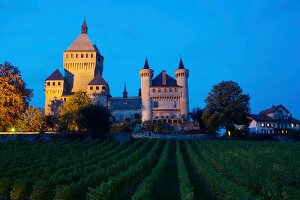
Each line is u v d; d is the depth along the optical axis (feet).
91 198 62.08
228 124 269.64
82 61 444.96
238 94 277.03
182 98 410.72
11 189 73.56
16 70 219.20
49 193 68.44
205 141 236.43
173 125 353.31
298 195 61.87
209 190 84.43
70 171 94.02
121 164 106.93
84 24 469.57
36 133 218.18
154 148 176.14
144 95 407.44
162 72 428.56
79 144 187.83
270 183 70.69
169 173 111.65
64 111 270.87
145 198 62.49
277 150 165.58
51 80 420.36
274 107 434.71
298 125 424.87
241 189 63.93
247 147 185.78
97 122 246.68
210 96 280.10
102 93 409.49
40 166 105.29
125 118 405.39
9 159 120.47
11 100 208.95
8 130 221.87
